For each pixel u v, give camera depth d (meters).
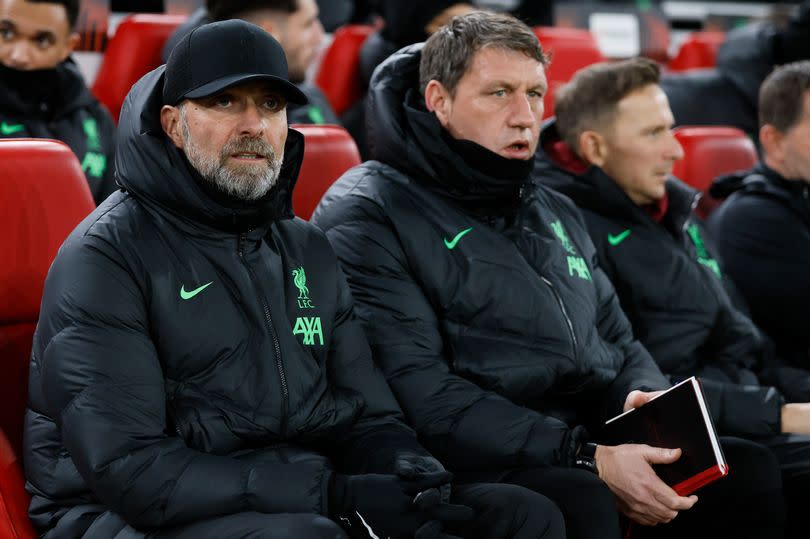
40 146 6.91
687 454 6.46
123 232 5.99
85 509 5.89
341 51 13.86
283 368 6.21
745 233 10.50
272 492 5.68
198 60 5.99
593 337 7.79
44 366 5.75
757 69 14.53
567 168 9.44
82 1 12.73
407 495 5.74
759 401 8.23
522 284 7.46
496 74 7.41
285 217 6.50
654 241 9.09
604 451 6.85
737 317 9.41
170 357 5.98
